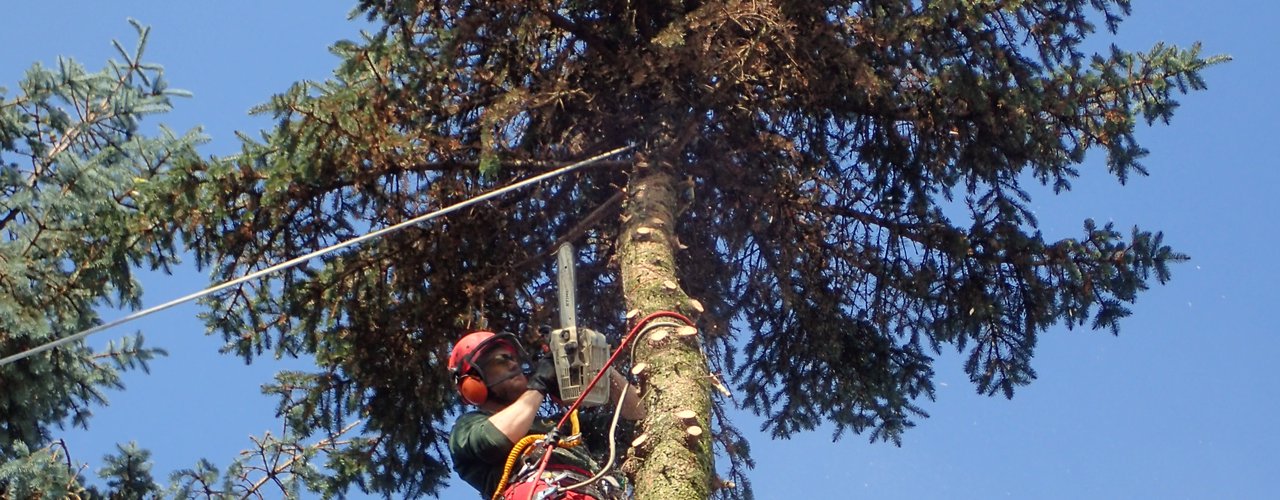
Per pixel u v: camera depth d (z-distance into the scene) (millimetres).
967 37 8320
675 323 6715
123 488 10211
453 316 8594
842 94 8586
